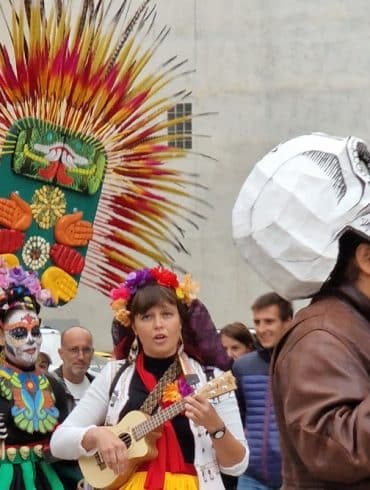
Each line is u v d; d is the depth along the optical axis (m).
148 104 7.94
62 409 6.84
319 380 3.11
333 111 21.53
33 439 6.61
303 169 3.40
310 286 3.40
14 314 6.74
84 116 7.62
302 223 3.37
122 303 5.57
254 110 21.41
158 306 5.43
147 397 5.41
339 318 3.23
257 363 7.13
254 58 21.47
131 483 5.30
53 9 7.46
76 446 5.39
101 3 7.66
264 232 3.42
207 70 21.34
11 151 7.32
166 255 7.95
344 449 3.00
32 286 6.91
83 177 7.62
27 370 6.77
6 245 7.25
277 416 3.34
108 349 17.09
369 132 21.48
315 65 21.53
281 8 21.47
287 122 21.50
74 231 7.59
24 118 7.35
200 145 21.08
